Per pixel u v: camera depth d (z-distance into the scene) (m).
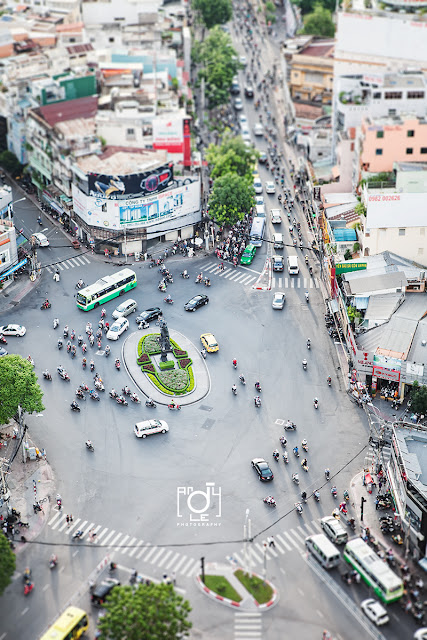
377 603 150.38
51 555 162.38
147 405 197.50
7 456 184.12
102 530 167.38
